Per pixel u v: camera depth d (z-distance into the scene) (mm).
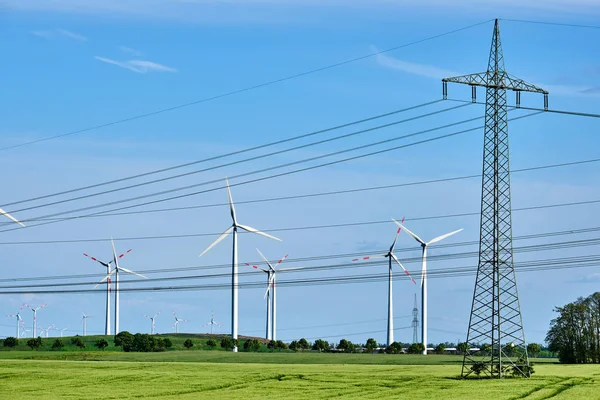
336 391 108812
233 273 171750
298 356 195750
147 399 101875
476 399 96188
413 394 102875
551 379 117000
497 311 118312
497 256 117812
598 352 193875
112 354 199750
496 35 118562
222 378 126375
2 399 101688
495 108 118375
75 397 104188
